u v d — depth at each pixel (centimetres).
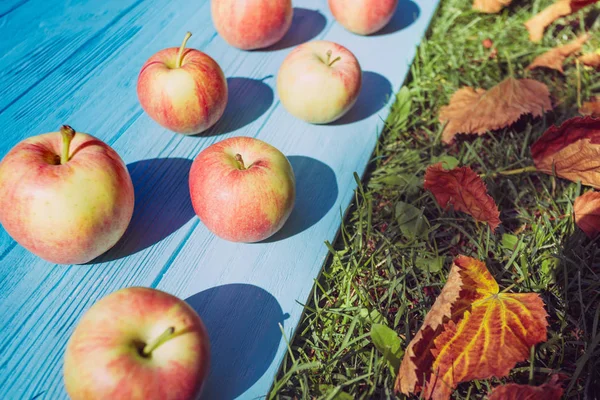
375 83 56
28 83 49
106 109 49
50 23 55
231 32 53
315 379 37
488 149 52
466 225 46
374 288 42
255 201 38
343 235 44
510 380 38
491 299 38
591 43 62
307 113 48
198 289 39
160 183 44
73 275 39
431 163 50
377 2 56
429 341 36
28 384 34
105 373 29
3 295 37
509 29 65
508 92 53
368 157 49
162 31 57
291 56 49
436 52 61
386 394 35
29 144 36
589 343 39
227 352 37
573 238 44
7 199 35
